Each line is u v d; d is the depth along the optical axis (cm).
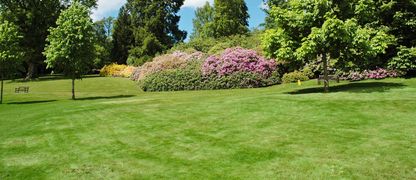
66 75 2723
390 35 2039
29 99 2839
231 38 4550
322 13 1609
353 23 1507
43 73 6394
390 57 2175
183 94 2591
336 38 1502
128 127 1209
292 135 974
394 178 683
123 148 975
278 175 728
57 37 2691
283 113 1229
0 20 4872
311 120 1112
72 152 970
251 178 724
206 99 1761
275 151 862
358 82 2145
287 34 1689
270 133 1008
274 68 2936
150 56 5669
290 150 861
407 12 2078
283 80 2856
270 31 1695
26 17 5044
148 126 1201
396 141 871
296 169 750
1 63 2603
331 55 1769
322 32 1498
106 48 6225
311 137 945
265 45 1697
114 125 1255
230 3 5656
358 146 855
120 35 6378
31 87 3947
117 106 1716
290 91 2042
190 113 1355
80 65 2686
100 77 4925
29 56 4997
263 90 2484
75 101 2475
